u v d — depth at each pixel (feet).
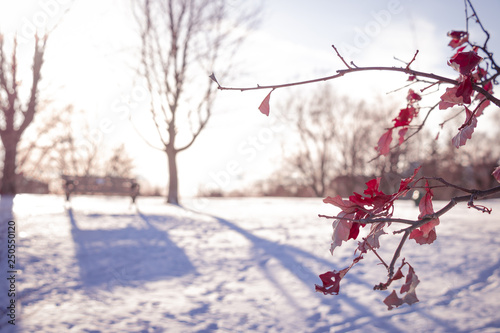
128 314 15.40
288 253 25.41
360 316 15.03
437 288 17.60
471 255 22.91
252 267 22.66
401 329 13.47
